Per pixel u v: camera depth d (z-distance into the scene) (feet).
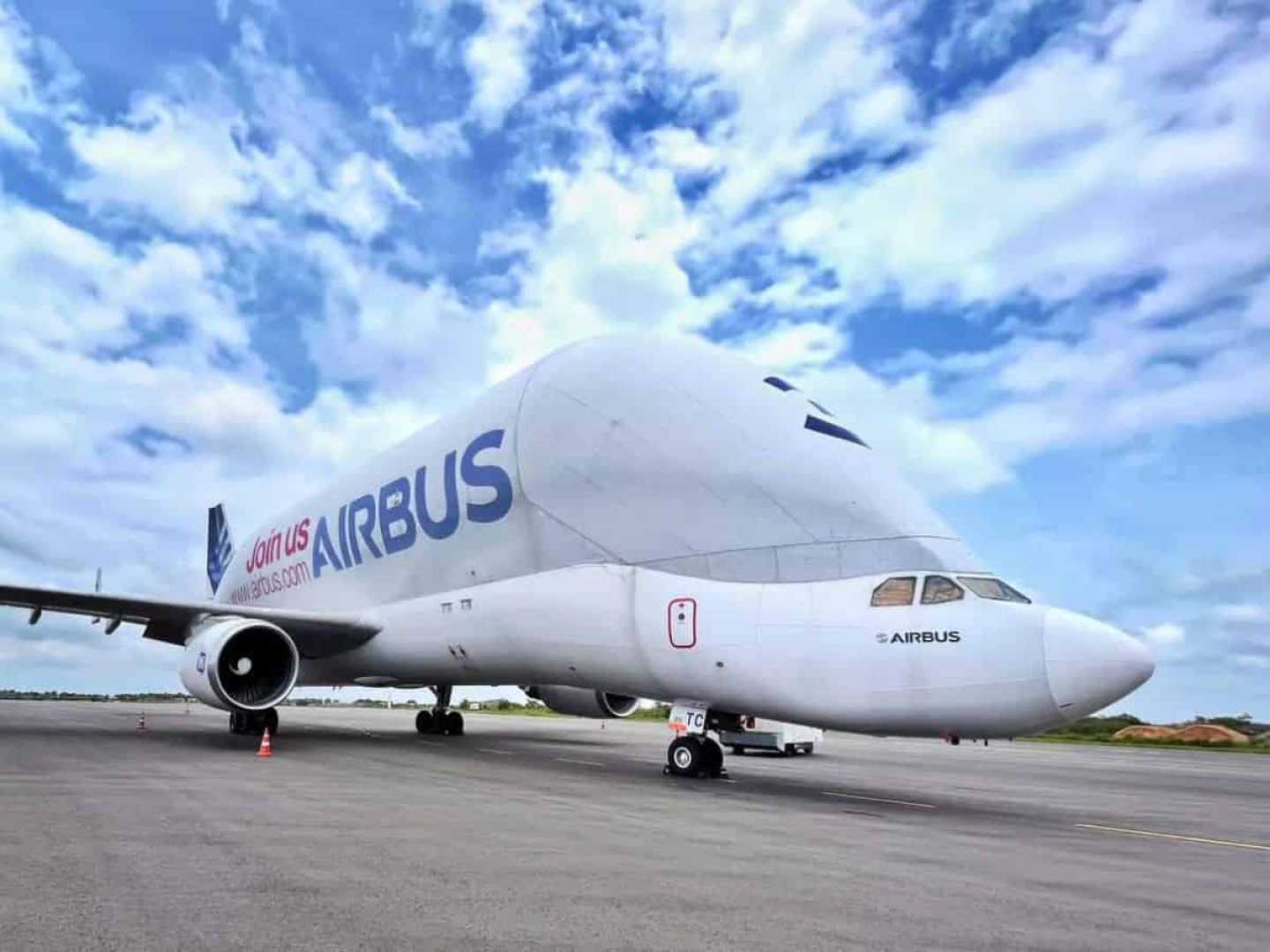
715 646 36.73
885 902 16.43
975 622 30.96
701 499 39.55
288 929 13.39
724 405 41.42
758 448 39.24
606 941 13.26
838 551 35.35
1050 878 19.66
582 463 44.09
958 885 18.33
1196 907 17.24
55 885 15.96
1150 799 40.98
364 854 19.30
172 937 12.92
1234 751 115.85
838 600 34.19
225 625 51.26
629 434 42.93
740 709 37.27
